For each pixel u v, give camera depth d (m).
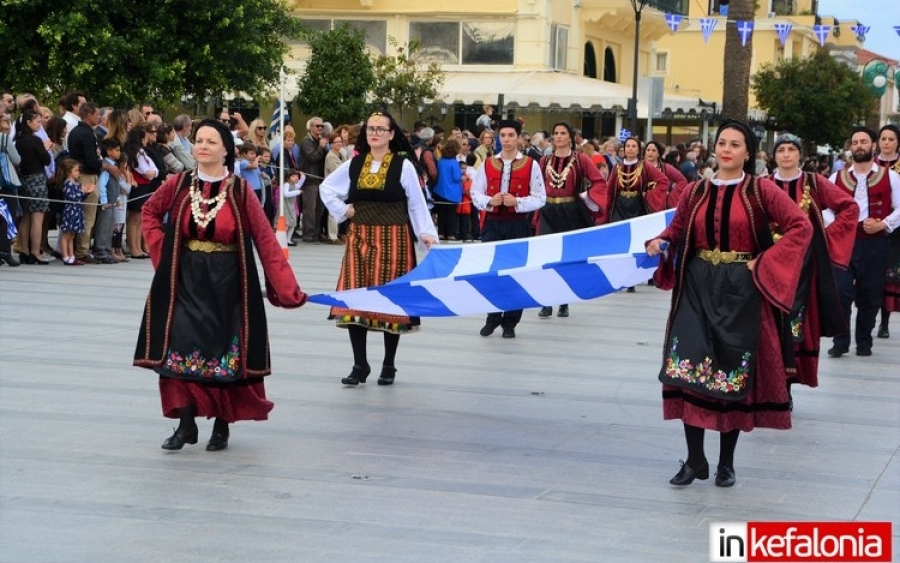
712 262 6.79
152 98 23.56
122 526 5.99
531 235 13.32
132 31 23.41
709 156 26.84
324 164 21.14
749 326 6.68
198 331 7.16
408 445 7.73
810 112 39.69
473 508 6.43
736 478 7.19
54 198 16.23
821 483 7.15
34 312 12.37
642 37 38.34
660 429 8.34
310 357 10.58
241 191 7.21
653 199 15.33
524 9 31.34
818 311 8.91
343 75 25.84
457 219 22.56
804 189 9.04
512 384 9.76
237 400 7.38
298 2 32.12
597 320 13.74
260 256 7.31
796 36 47.09
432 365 10.48
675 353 6.80
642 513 6.44
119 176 16.55
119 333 11.34
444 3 31.86
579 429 8.30
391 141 9.39
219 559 5.56
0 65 23.12
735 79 25.12
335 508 6.37
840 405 9.48
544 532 6.07
